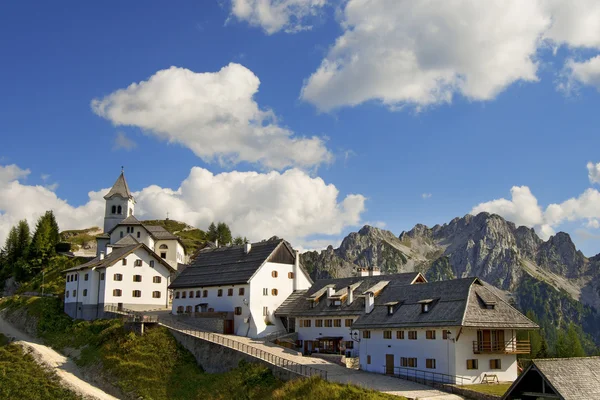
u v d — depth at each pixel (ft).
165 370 247.70
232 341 261.03
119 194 533.96
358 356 249.55
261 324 299.17
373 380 203.72
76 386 239.09
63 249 516.73
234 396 210.38
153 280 349.00
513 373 207.51
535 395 123.95
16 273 462.19
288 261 325.62
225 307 311.68
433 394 181.57
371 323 229.04
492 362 202.80
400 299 231.09
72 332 311.27
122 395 235.20
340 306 271.28
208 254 353.51
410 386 194.59
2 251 524.11
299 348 285.43
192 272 343.46
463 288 209.97
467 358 196.65
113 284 330.95
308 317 282.15
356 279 291.79
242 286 305.32
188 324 305.53
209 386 227.20
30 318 346.13
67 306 348.38
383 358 222.28
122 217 530.68
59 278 428.97
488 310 203.82
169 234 498.69
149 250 348.18
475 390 179.01
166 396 229.86
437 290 220.23
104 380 247.29
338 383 187.32
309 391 185.26
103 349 270.26
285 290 319.47
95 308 329.52
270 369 215.72
